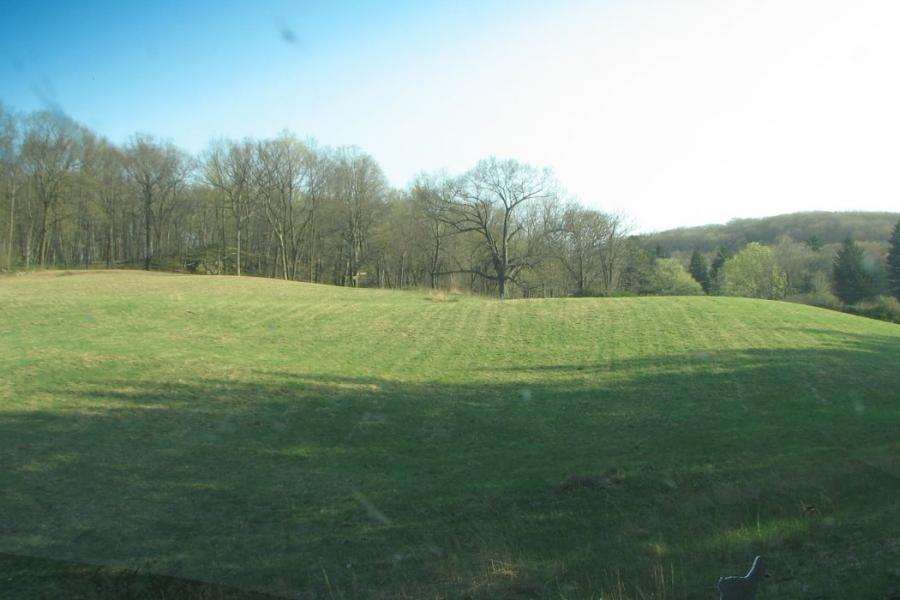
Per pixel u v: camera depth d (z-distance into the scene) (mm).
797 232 111562
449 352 24719
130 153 75875
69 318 26812
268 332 27109
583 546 7695
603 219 76188
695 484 10484
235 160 75188
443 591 6371
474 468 12211
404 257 88250
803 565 6152
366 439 14062
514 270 70625
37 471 10516
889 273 70750
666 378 20344
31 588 6527
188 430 13656
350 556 7742
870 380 20219
